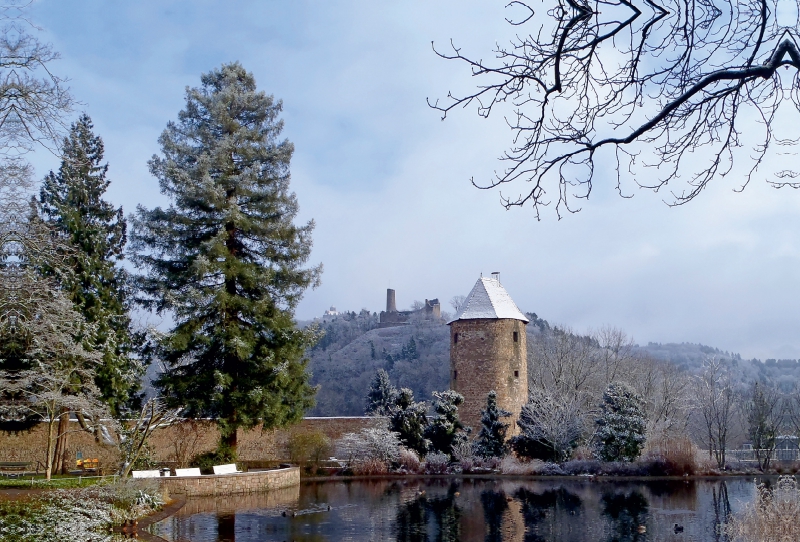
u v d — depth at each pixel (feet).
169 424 88.84
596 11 18.10
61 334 69.56
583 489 94.94
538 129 20.44
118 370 85.76
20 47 40.86
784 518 43.01
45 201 91.40
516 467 117.50
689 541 54.75
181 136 98.37
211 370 92.17
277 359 92.99
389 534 56.54
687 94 18.43
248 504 73.72
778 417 147.43
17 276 58.29
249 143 97.04
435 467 117.19
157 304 95.45
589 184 20.98
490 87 19.72
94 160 96.58
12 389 70.74
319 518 64.28
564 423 124.98
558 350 167.22
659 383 175.63
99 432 86.84
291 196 99.60
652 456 119.65
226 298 89.81
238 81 101.45
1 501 52.60
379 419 123.95
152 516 60.95
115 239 97.50
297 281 97.19
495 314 150.30
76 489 60.13
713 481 108.99
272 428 95.35
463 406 149.79
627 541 54.70
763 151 21.91
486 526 61.16
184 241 94.43
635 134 19.43
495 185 20.80
